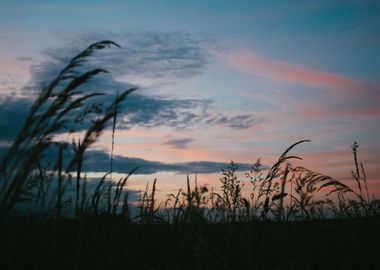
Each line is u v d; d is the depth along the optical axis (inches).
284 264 160.1
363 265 173.0
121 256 147.9
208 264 146.6
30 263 126.0
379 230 197.0
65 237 140.6
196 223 169.8
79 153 119.2
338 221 206.2
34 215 138.8
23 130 101.3
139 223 179.3
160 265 148.9
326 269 175.9
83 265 129.0
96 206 157.2
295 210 187.9
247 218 186.4
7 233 124.7
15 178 102.5
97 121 116.6
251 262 156.7
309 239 191.6
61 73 109.6
